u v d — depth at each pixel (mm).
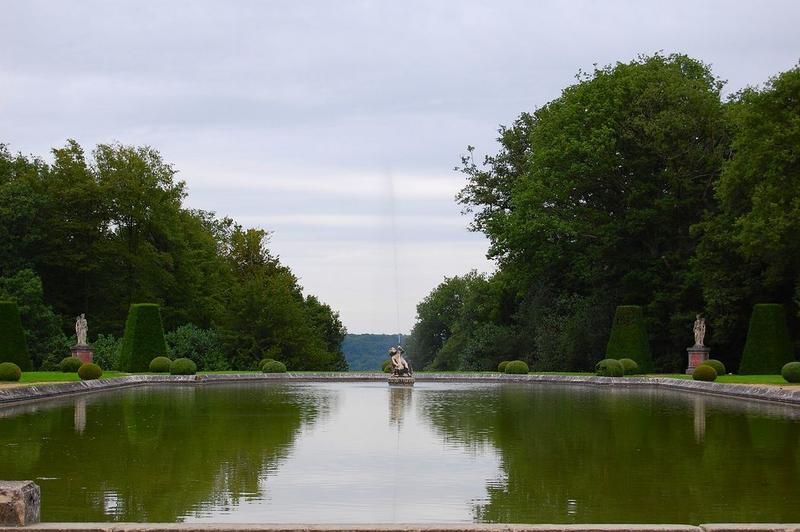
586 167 50594
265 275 77312
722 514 11320
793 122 39469
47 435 19266
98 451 16766
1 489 9141
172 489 12969
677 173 50406
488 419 23516
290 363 59188
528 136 62750
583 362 54531
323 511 11602
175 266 63406
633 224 51156
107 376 41625
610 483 13547
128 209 59562
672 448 17422
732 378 38812
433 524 9273
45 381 34969
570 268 56875
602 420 23094
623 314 49094
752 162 41594
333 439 18922
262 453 16672
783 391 29234
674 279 51344
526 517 11234
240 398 31969
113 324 59562
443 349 93125
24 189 55812
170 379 43125
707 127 49938
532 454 16656
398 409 26938
